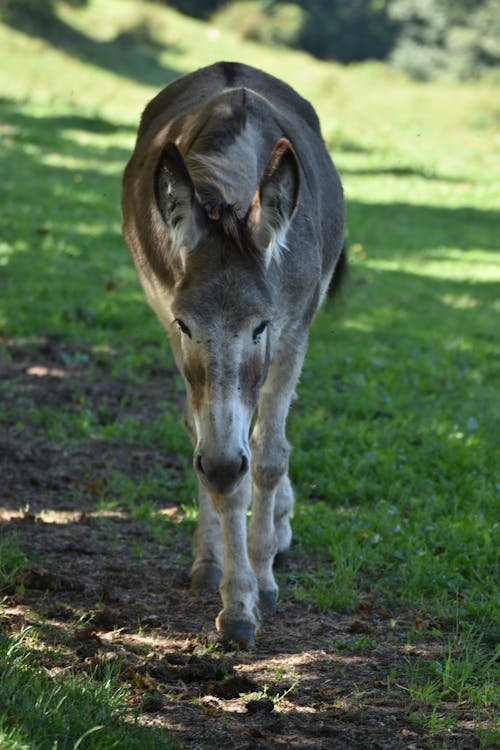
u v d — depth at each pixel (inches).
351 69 3272.6
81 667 272.4
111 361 629.9
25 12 2384.4
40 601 320.5
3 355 625.3
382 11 3631.9
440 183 1515.7
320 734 249.9
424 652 302.2
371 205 1300.4
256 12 3435.0
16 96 1797.5
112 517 410.0
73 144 1427.2
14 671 251.9
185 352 270.4
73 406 549.6
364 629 316.8
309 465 473.4
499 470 472.1
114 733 229.8
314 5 3757.4
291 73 2615.7
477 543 387.5
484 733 250.1
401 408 570.9
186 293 267.1
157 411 553.6
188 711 258.2
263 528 339.6
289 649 303.1
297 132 352.8
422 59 3329.2
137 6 2871.6
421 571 357.4
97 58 2316.7
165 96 397.7
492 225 1253.7
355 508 428.8
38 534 384.2
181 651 293.4
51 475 451.2
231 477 261.4
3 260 843.4
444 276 970.7
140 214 351.6
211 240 272.7
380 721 258.2
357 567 359.9
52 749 217.5
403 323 785.6
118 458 481.4
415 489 451.8
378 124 2080.5
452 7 3479.3
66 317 710.5
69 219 1006.4
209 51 2709.2
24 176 1182.9
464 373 658.2
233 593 308.3
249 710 259.6
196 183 294.0
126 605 326.3
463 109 2305.6
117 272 842.8
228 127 314.8
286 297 316.8
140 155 381.4
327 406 569.3
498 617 323.3
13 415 524.7
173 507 429.7
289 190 274.4
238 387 264.2
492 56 3353.8
